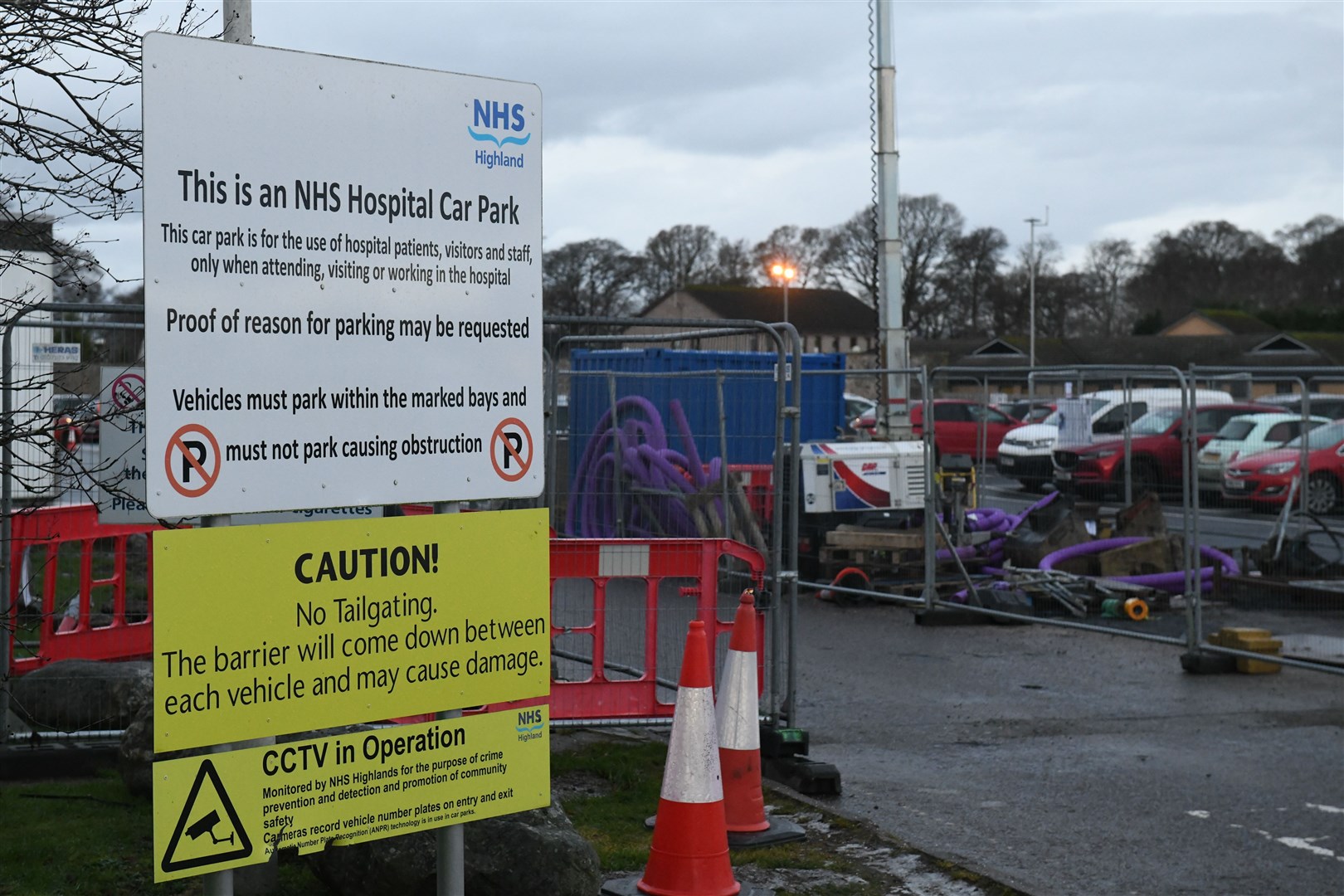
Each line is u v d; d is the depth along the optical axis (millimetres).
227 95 3232
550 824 4754
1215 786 7016
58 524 7828
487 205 3695
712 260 97625
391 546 3512
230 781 3236
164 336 3145
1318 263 96062
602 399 10859
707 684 4992
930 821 6328
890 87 15211
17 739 6559
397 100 3521
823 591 13828
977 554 13938
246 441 3268
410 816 3561
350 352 3439
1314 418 15078
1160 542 13039
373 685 3482
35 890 4746
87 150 4582
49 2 4465
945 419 31125
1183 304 95188
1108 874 5598
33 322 6770
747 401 10070
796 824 5965
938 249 86125
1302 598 11922
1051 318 90188
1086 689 9641
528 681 3799
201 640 3184
